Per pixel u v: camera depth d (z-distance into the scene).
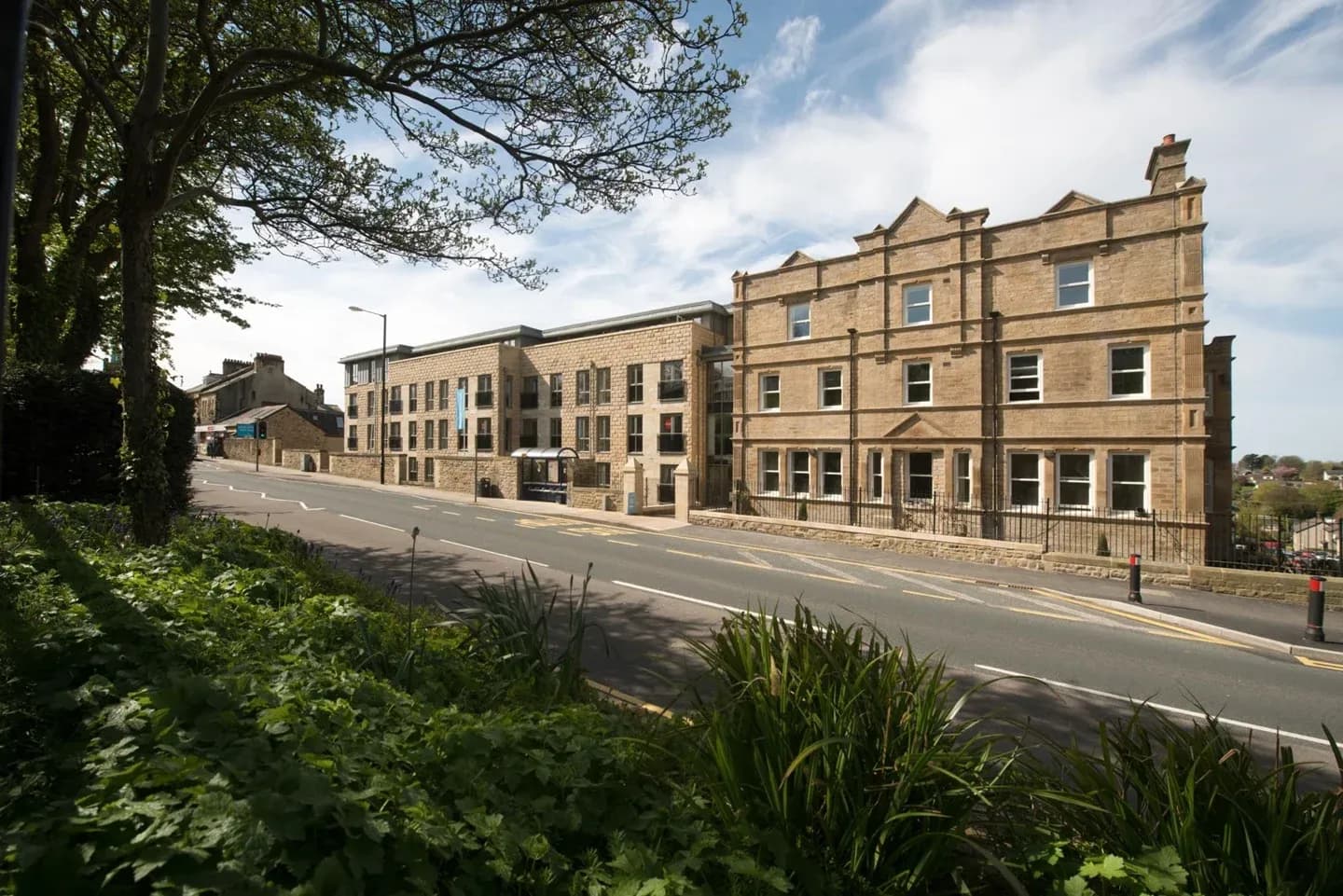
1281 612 10.34
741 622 3.58
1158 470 15.88
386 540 14.97
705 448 28.42
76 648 3.12
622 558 13.66
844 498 20.92
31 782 2.13
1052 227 17.39
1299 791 4.76
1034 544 13.99
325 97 9.20
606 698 4.62
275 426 53.81
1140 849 2.34
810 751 2.35
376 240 9.46
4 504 6.91
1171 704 6.36
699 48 6.98
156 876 1.65
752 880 2.13
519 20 6.63
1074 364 17.02
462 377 37.09
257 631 4.05
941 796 2.49
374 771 2.29
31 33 8.19
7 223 1.65
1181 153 15.84
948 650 7.85
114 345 15.26
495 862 1.97
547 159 8.04
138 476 7.14
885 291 20.14
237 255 14.05
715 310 32.34
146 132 7.29
